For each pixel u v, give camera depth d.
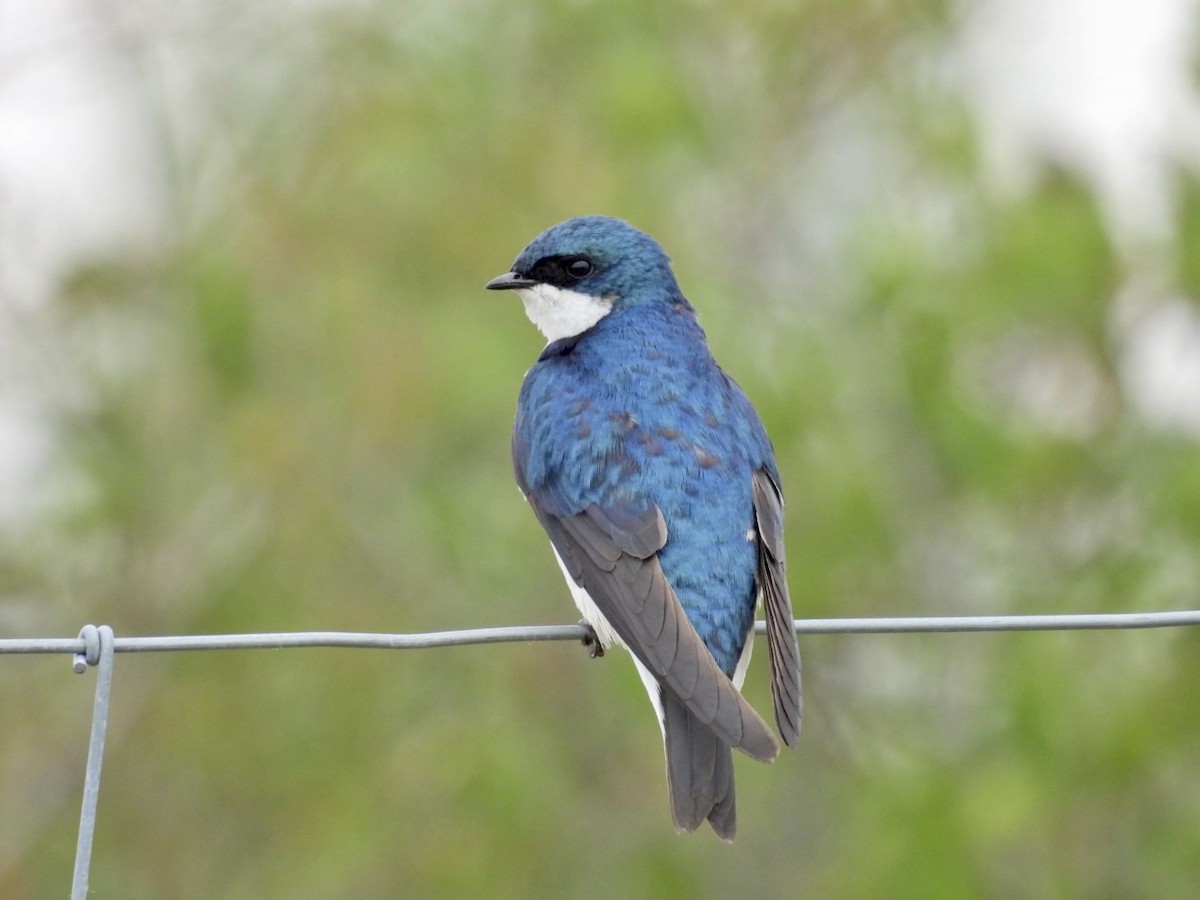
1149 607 13.45
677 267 13.94
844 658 14.52
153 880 14.38
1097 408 13.71
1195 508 13.12
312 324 13.91
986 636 14.31
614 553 8.45
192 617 14.25
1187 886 13.41
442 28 14.71
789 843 15.02
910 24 14.56
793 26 14.46
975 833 12.91
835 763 14.97
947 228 14.31
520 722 14.13
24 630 14.33
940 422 13.56
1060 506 13.83
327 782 14.28
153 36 14.85
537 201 13.94
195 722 14.39
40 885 14.36
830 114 15.04
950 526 14.21
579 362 9.25
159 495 14.25
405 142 14.05
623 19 14.47
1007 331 13.78
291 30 14.96
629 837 14.50
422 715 14.39
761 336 14.02
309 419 13.98
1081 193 13.66
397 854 13.88
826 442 13.62
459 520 14.13
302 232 13.89
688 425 8.84
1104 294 13.44
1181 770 13.52
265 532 14.31
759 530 8.64
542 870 14.15
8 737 14.54
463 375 13.50
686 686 7.72
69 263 13.99
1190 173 13.67
